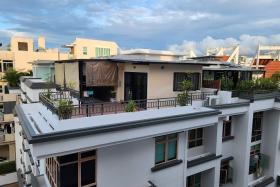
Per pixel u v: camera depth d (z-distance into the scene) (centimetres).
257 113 1506
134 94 1204
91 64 1162
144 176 898
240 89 1415
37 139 578
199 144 1223
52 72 1808
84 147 655
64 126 672
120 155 823
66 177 726
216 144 1188
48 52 3491
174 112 930
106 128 688
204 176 1237
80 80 1167
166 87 1179
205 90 1387
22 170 1570
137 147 864
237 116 1362
